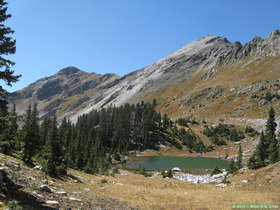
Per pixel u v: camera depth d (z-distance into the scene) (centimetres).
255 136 13538
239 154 6925
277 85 18175
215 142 14112
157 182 5012
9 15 1628
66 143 8156
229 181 4603
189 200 3047
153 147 13725
